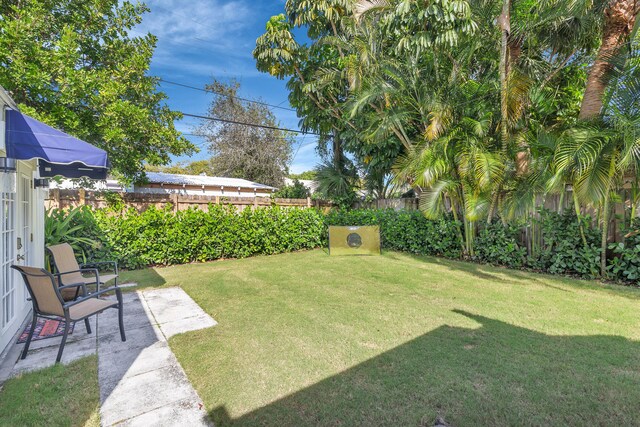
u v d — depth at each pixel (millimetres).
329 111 9750
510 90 5797
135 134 7316
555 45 6445
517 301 4094
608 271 5035
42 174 4309
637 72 4738
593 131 4660
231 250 7754
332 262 7133
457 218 7336
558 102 7703
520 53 6645
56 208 6133
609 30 5355
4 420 1942
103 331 3330
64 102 6316
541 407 1988
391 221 8719
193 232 7195
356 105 7309
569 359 2574
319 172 12297
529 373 2375
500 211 6473
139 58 7625
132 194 7273
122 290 4848
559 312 3664
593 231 5172
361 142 10070
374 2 6820
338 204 11156
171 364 2635
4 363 2678
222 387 2289
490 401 2055
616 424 1834
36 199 4406
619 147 4512
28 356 2803
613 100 4883
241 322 3516
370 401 2090
